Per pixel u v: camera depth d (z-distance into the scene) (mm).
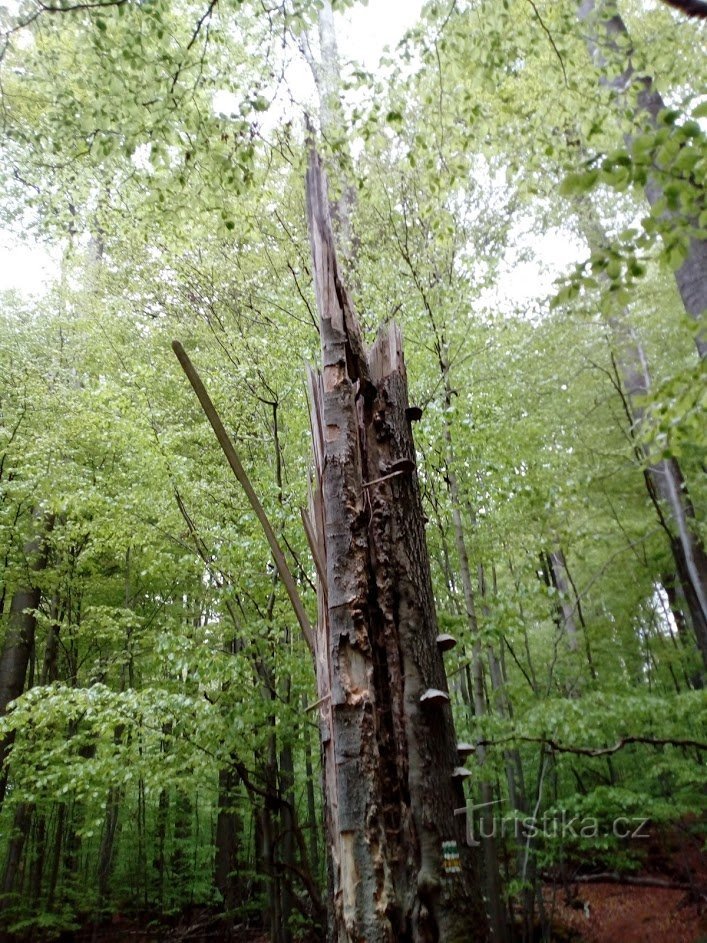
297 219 8133
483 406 6527
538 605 6590
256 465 6973
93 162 5582
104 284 10297
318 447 2783
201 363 8008
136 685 10172
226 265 8359
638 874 9125
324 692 2475
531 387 8477
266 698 5973
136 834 11000
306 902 7363
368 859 2062
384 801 2176
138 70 4281
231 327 8516
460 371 6914
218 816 10812
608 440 10516
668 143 2234
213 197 5016
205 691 5902
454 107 5227
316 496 2762
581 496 7516
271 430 7551
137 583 10258
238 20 4414
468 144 5145
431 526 6805
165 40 4402
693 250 4762
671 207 2355
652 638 10852
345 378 2811
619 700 5535
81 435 8711
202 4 4770
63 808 10242
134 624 8219
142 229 6398
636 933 7465
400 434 2842
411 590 2527
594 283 2602
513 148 5570
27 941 8953
